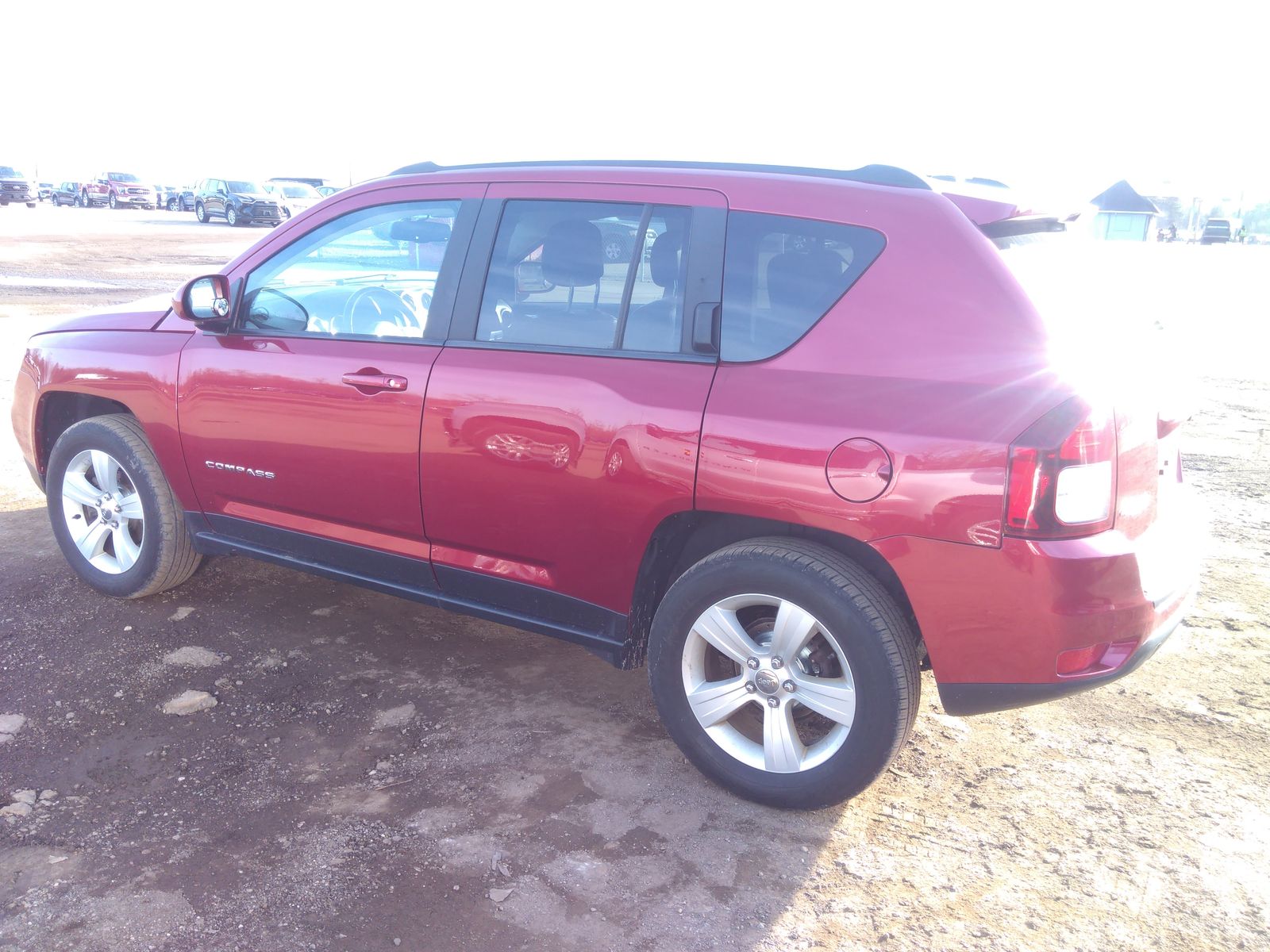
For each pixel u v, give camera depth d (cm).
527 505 317
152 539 411
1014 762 331
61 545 436
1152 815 303
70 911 248
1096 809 305
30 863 265
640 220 311
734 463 278
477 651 401
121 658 380
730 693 298
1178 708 370
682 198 306
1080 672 262
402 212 355
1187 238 7875
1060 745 342
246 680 368
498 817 291
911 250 276
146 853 271
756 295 290
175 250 2427
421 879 264
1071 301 283
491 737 336
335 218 369
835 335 278
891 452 260
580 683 378
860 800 307
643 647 329
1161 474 294
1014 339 262
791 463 270
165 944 238
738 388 283
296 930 244
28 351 448
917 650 285
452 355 331
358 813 291
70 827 280
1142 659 274
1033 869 276
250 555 399
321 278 367
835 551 282
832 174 299
